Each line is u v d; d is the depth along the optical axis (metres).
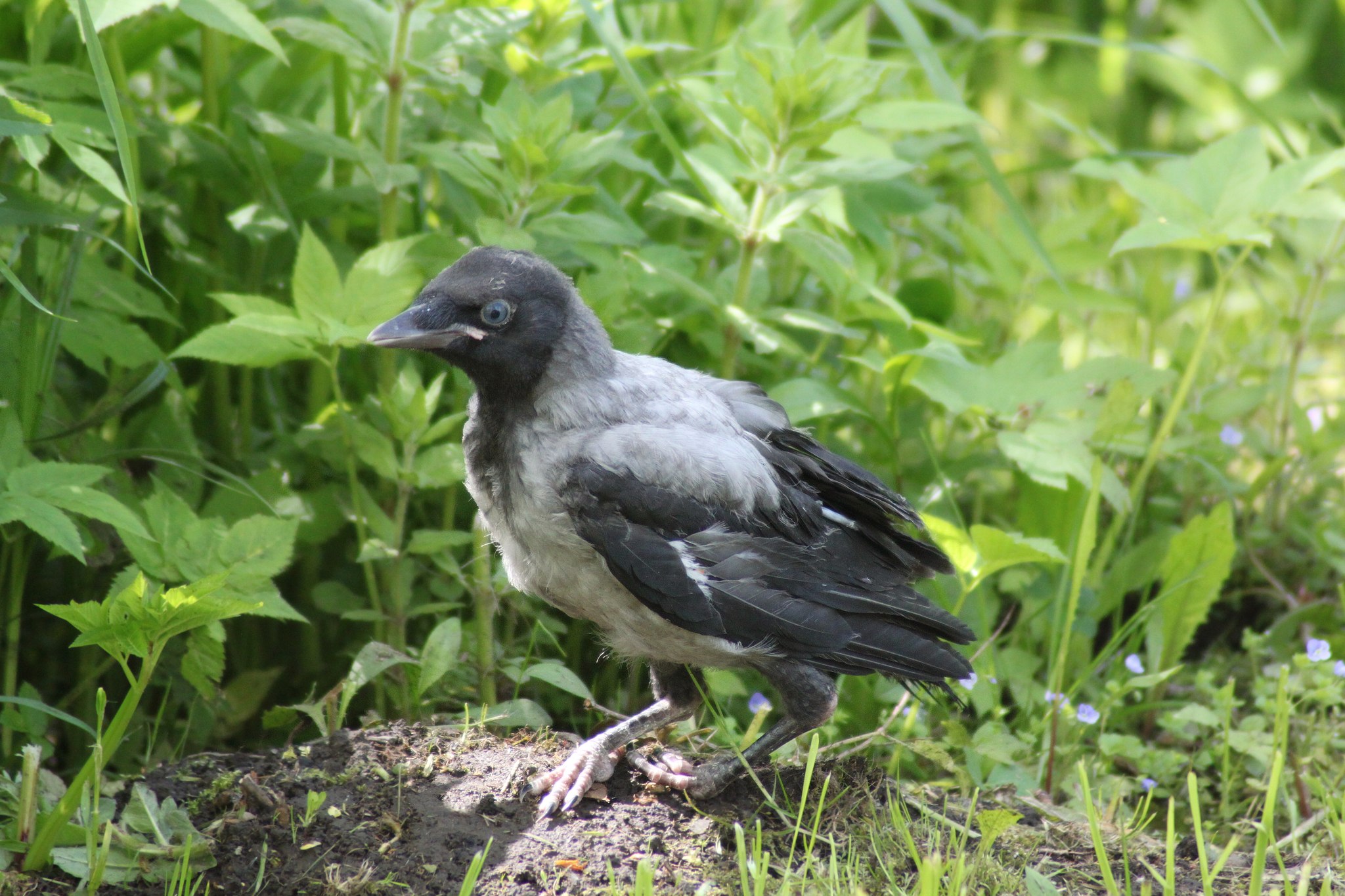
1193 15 17.62
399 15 8.18
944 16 11.52
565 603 7.16
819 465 7.48
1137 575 9.44
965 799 7.41
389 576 8.39
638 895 5.59
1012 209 9.02
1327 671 8.41
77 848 6.18
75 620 5.70
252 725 8.95
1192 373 9.39
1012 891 6.36
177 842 6.31
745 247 8.81
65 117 7.69
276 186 9.08
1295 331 10.79
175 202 9.34
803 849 6.63
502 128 8.14
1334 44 16.80
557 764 7.11
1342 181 11.38
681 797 6.95
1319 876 6.64
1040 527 9.65
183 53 10.28
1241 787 8.09
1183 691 9.12
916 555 7.71
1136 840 7.05
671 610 6.64
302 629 9.09
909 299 10.62
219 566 7.12
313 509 8.70
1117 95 17.47
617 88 10.35
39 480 6.54
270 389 9.43
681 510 6.77
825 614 6.84
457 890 6.19
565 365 6.92
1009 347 11.41
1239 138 9.24
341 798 6.74
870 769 7.23
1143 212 11.58
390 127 8.47
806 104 8.17
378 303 7.73
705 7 11.66
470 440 7.13
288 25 8.11
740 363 10.27
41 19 8.30
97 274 8.29
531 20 8.80
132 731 8.25
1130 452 9.81
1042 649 9.41
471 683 8.20
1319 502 10.77
